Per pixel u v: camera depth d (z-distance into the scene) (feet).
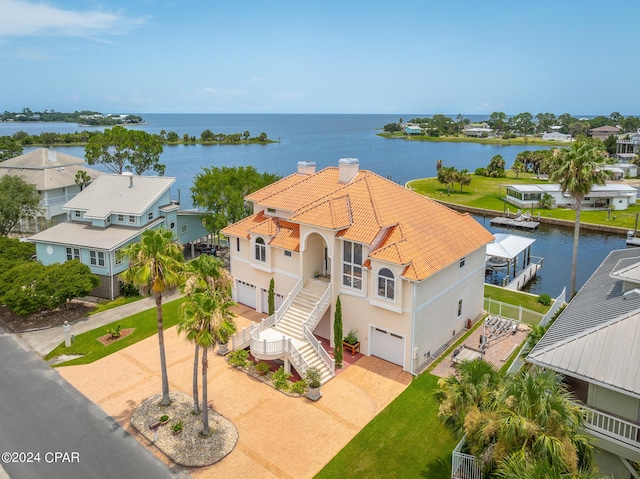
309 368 89.51
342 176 120.16
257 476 66.28
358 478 66.13
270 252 113.60
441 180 333.21
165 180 160.04
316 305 99.04
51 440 73.26
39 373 92.94
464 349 101.91
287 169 453.99
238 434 75.10
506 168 478.59
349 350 101.30
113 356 99.60
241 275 125.70
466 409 56.13
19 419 78.38
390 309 92.02
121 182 159.43
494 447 50.65
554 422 48.60
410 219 105.09
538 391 50.11
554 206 285.43
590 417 59.16
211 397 85.05
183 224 164.86
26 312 111.65
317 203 108.27
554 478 42.93
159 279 73.51
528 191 289.12
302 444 72.95
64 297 114.73
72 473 66.33
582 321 68.33
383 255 90.94
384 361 97.96
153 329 112.16
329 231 97.71
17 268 117.29
